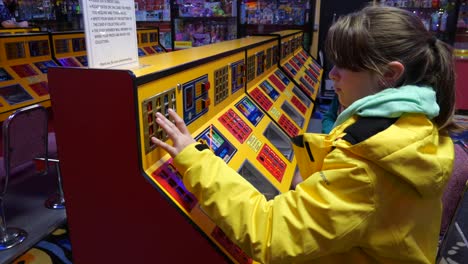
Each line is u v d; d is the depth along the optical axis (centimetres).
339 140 85
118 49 104
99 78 94
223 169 92
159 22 675
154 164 105
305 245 81
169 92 111
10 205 293
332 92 566
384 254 85
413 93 82
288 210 84
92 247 112
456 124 97
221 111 164
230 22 633
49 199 302
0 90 335
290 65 338
